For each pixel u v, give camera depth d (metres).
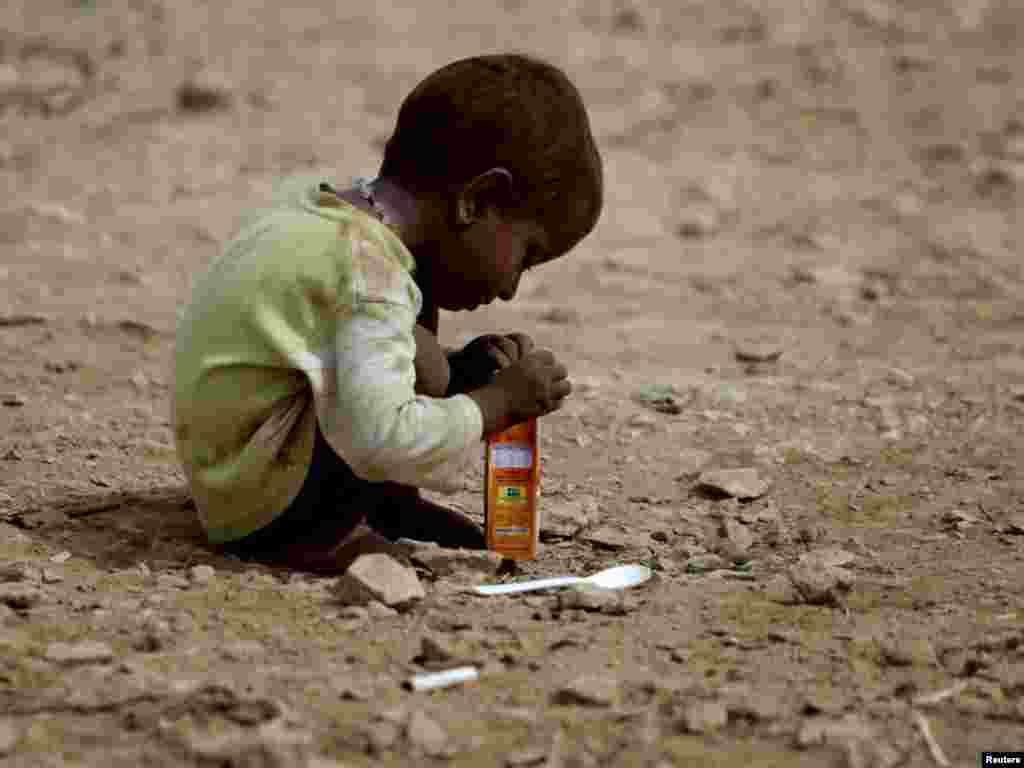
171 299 11.58
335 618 5.67
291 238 5.89
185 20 22.89
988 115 19.34
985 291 12.66
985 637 5.56
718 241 14.45
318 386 5.80
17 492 7.18
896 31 23.30
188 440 6.14
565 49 22.02
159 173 16.06
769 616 5.85
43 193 15.14
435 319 6.29
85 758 4.50
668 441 8.38
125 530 6.64
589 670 5.25
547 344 10.72
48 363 9.55
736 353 10.40
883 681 5.23
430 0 24.80
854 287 12.77
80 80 19.64
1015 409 9.07
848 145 18.23
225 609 5.73
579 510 7.12
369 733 4.63
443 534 6.59
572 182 5.97
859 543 6.80
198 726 4.69
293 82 19.88
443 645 5.27
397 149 6.04
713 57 21.91
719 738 4.76
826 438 8.47
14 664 5.14
